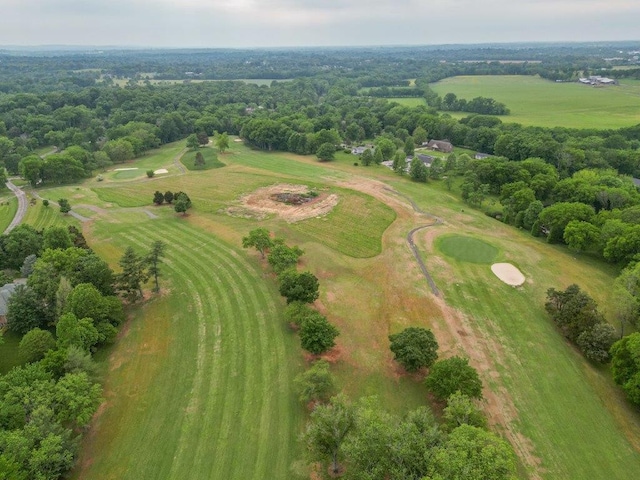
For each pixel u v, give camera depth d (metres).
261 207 103.50
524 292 66.44
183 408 44.69
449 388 42.22
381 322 59.28
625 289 57.28
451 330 57.66
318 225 92.25
